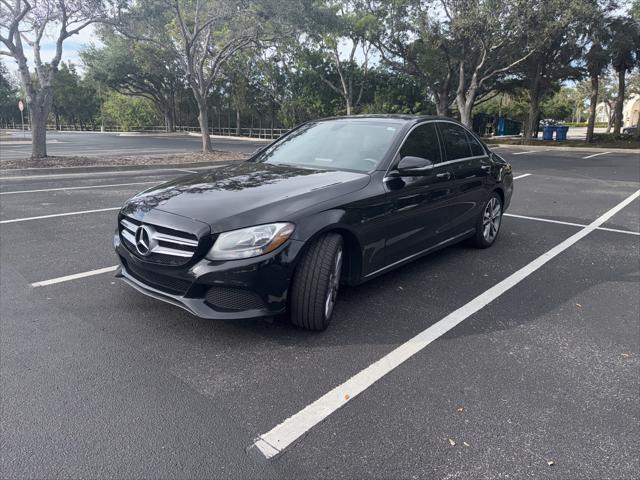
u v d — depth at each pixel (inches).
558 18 804.6
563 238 258.5
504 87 1368.1
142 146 1106.1
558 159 796.0
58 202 338.3
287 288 130.9
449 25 910.4
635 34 1070.4
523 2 776.3
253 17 709.9
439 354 132.3
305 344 135.9
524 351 134.8
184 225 126.9
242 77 1649.9
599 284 188.7
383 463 91.4
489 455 93.9
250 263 124.7
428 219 182.4
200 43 876.6
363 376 120.7
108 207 321.4
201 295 127.3
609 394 114.9
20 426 99.4
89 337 137.5
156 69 1534.2
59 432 98.0
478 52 1029.2
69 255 213.0
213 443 95.8
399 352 132.9
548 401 111.6
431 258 218.8
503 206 244.8
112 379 117.1
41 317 149.8
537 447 96.4
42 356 126.8
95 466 89.1
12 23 548.4
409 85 1419.8
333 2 1075.9
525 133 1304.1
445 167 191.2
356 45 1258.6
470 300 170.4
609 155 900.6
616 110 1327.5
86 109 2719.0
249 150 950.4
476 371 124.0
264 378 119.0
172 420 102.5
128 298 165.0
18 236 244.5
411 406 109.0
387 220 158.6
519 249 235.9
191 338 137.9
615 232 273.3
